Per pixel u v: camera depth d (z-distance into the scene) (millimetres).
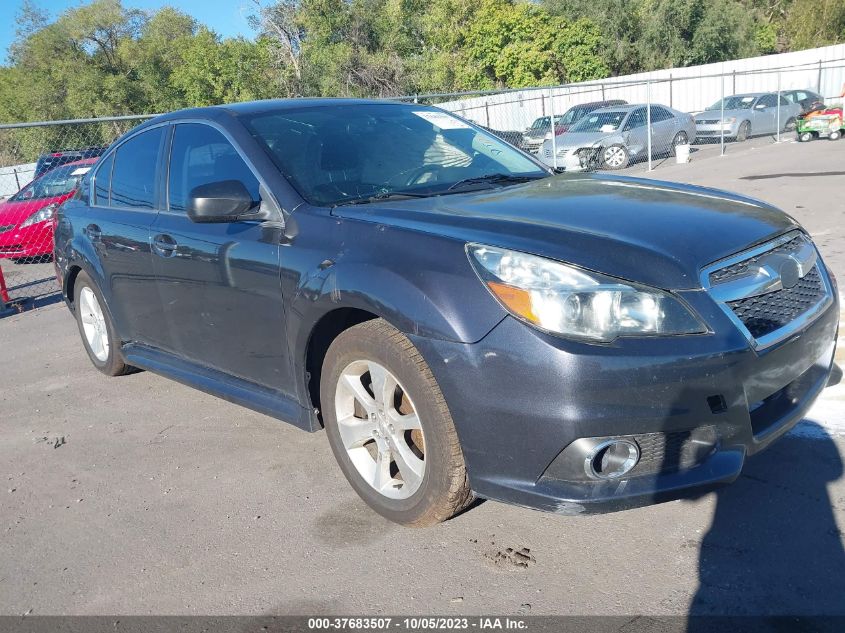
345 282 2752
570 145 16219
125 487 3510
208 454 3795
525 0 38438
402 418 2750
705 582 2439
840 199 9633
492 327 2377
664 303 2354
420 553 2750
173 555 2889
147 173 4188
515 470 2408
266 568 2744
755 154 17328
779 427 2621
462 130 4145
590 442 2301
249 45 32219
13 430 4387
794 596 2336
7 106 40375
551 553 2678
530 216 2727
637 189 3229
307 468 3543
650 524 2801
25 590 2740
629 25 41438
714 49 41438
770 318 2574
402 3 37375
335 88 33750
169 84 37594
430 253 2586
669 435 2387
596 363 2262
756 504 2861
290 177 3289
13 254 10391
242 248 3275
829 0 43906
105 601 2631
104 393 4895
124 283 4266
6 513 3355
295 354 3090
